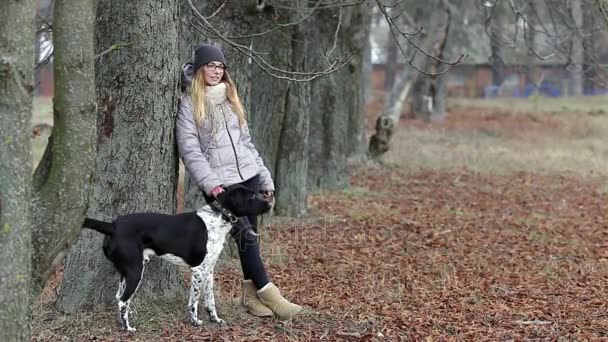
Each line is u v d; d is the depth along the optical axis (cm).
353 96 2373
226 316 802
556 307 930
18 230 523
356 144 2427
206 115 753
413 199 1858
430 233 1429
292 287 1001
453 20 3656
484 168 2497
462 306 923
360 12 1984
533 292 1012
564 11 1850
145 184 762
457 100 5641
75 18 566
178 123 764
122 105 752
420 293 989
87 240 771
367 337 767
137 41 743
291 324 788
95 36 755
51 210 586
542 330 823
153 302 788
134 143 756
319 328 795
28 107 526
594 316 889
